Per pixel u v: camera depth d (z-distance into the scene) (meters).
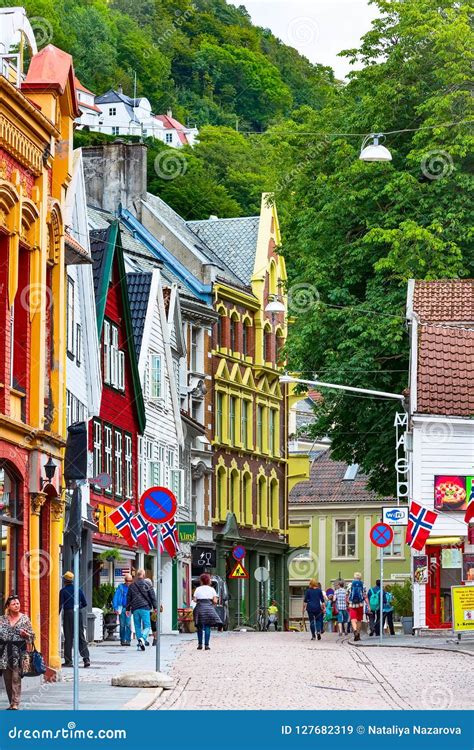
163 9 134.38
